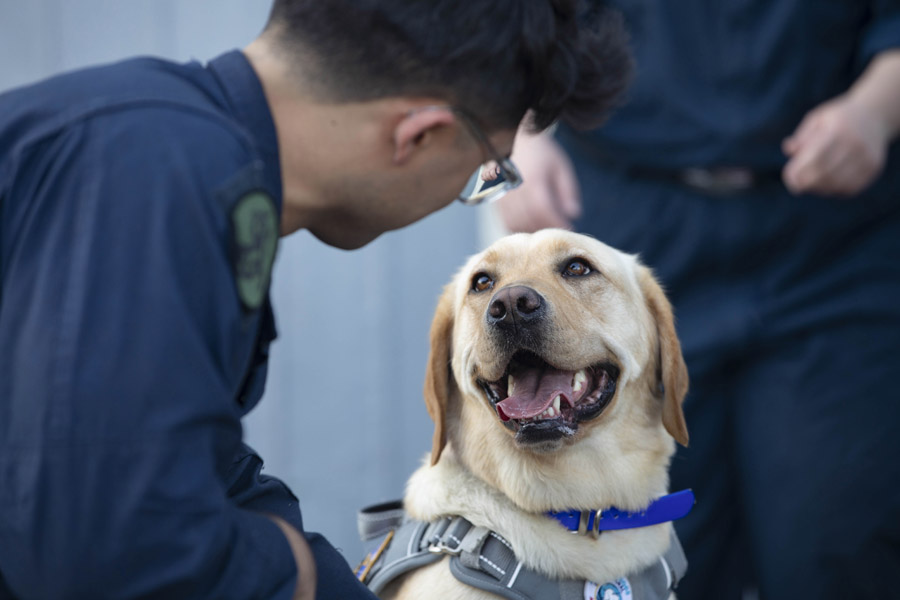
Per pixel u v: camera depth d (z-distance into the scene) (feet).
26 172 3.87
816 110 9.63
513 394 6.57
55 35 11.65
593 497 6.58
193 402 3.65
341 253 12.51
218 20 11.96
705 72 9.58
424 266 12.69
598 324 6.79
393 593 6.65
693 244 9.92
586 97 5.13
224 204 3.86
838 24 9.53
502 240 7.38
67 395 3.51
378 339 12.62
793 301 9.64
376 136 4.45
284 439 12.57
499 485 6.59
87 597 3.58
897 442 9.29
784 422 9.65
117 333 3.58
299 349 12.53
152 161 3.81
